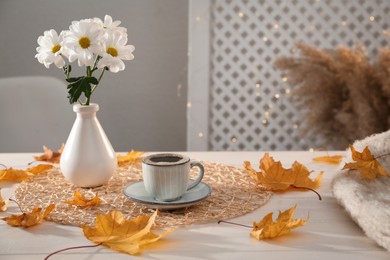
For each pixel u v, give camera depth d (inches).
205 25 103.9
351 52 87.8
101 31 41.2
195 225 36.6
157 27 108.9
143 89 111.3
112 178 46.9
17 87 110.5
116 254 32.1
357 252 32.4
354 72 86.5
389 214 32.7
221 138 110.3
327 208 40.3
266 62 107.2
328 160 53.4
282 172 44.8
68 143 43.8
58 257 31.7
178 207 38.1
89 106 43.3
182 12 108.3
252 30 106.2
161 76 110.9
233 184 45.3
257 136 109.6
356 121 85.4
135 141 113.8
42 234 35.2
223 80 107.7
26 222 36.2
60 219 37.0
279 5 105.2
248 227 36.4
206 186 41.5
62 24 109.0
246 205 40.2
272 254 32.0
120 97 111.7
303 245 33.4
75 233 35.3
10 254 32.0
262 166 46.0
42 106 111.4
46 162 53.7
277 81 107.5
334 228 36.3
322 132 90.8
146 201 38.0
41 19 108.7
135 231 34.1
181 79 111.0
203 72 105.3
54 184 45.3
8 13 108.2
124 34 44.2
